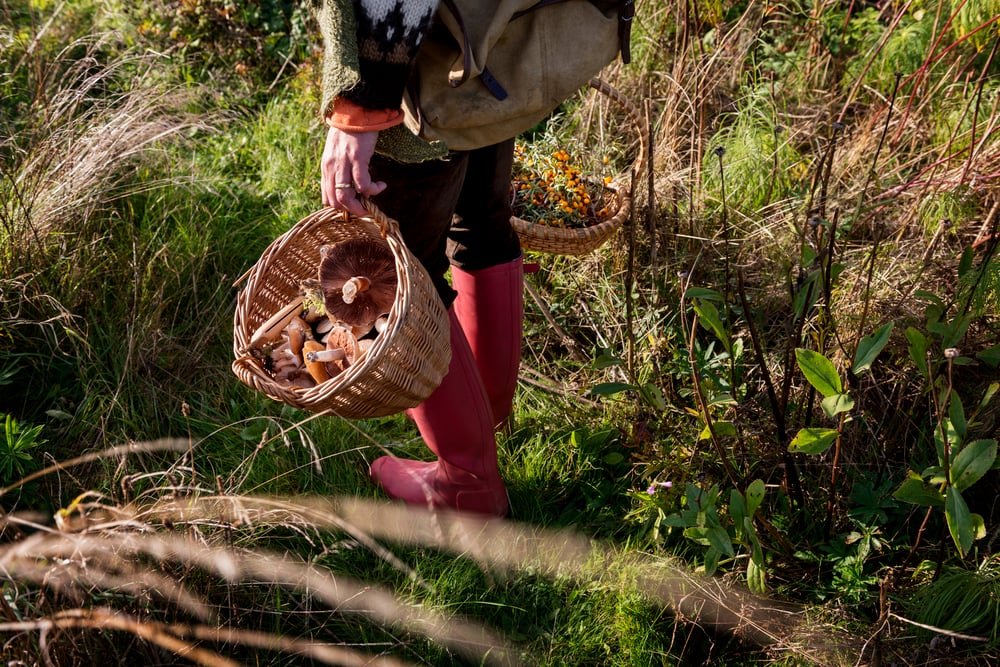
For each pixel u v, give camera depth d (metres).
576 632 1.91
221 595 1.78
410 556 2.07
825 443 1.73
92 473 2.13
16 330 2.41
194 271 2.71
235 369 1.69
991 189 2.83
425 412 1.98
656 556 2.02
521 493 2.23
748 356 2.46
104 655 1.61
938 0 3.13
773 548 2.01
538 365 2.63
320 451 2.25
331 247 1.77
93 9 4.07
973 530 1.70
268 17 3.91
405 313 1.58
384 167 1.65
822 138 3.09
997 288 2.02
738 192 3.06
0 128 2.96
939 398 1.91
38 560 1.67
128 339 2.42
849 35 3.75
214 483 2.14
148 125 2.94
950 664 1.76
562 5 1.62
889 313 2.35
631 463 2.24
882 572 1.97
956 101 3.23
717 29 3.44
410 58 1.46
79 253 2.58
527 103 1.62
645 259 2.76
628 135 3.37
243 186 3.18
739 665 1.86
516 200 2.56
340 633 1.87
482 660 1.84
